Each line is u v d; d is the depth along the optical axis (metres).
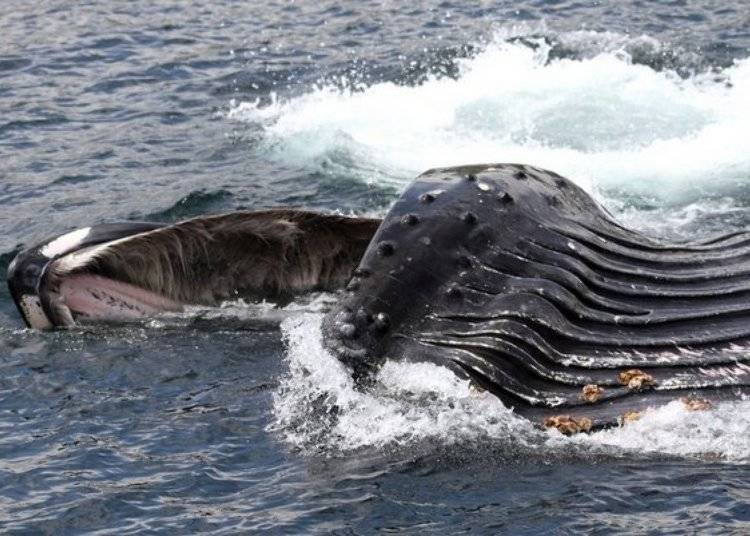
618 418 38.53
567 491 36.41
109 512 36.88
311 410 41.53
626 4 96.00
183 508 36.94
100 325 49.06
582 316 40.84
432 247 42.53
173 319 48.81
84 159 69.81
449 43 88.19
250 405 42.50
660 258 42.69
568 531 34.69
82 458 39.84
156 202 62.78
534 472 37.34
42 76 84.31
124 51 89.12
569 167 64.31
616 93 75.25
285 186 64.06
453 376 40.38
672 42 86.56
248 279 48.56
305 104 77.38
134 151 70.88
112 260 47.88
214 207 61.88
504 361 40.16
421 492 36.91
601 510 35.50
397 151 68.31
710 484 36.16
